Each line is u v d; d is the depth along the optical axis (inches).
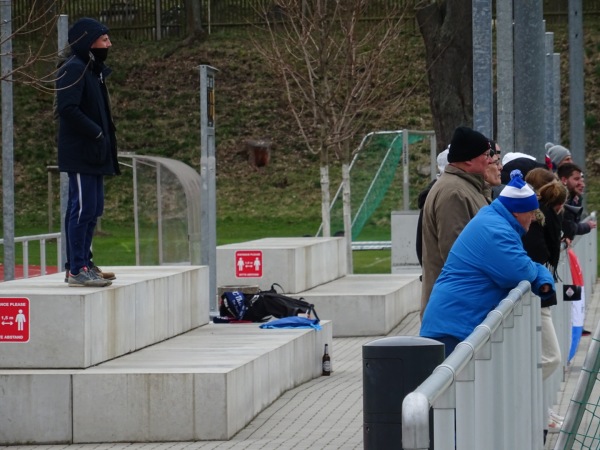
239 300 1964.8
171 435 1368.1
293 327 1857.8
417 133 3560.5
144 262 2588.6
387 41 3376.0
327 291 2504.9
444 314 1031.6
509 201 1029.2
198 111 6318.9
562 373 1707.7
